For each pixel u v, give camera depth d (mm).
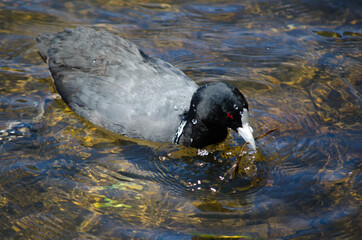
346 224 7656
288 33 13867
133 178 8969
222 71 12359
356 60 12641
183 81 10703
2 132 9953
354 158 9289
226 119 9539
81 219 7805
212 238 7438
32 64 12305
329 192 8422
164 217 7926
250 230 7605
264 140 10000
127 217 7887
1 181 8594
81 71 10859
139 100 10102
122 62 10766
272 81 11977
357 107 10891
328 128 10242
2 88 11320
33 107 10844
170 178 9039
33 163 9148
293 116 10695
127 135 10258
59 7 14656
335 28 14008
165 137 10133
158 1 15242
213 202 8336
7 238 7371
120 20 14211
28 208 8000
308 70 12328
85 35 11555
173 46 13266
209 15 14688
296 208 8078
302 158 9414
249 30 14039
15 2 14734
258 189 8633
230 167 9406
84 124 10586
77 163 9266
